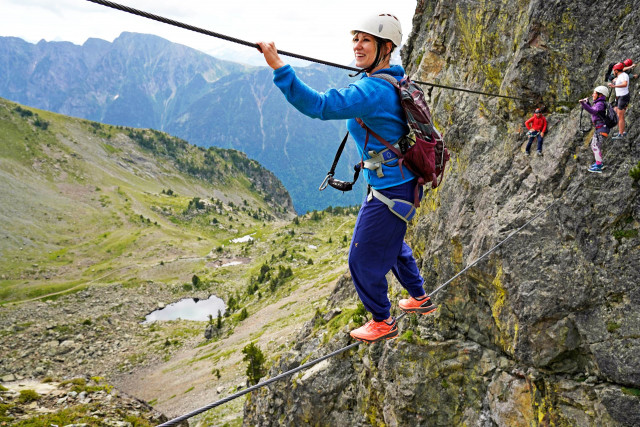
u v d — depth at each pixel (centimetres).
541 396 1438
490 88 1808
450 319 1875
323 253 18038
